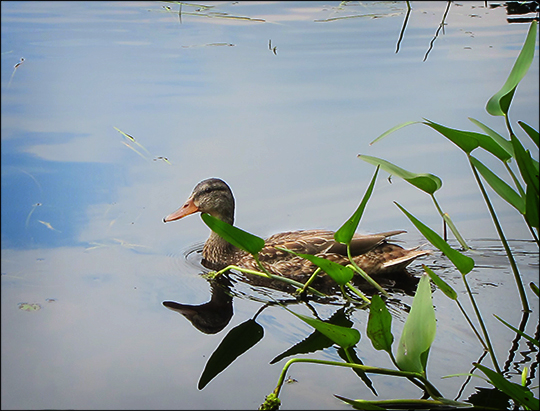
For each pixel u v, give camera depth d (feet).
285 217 8.30
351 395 6.98
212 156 8.75
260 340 7.32
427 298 7.00
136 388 7.04
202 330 7.39
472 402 6.93
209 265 8.08
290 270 8.00
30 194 8.37
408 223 8.27
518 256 7.91
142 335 7.35
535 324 7.32
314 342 7.31
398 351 7.00
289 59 9.86
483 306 7.48
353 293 7.74
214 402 6.97
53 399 6.98
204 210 8.25
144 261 7.95
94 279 7.76
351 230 7.36
